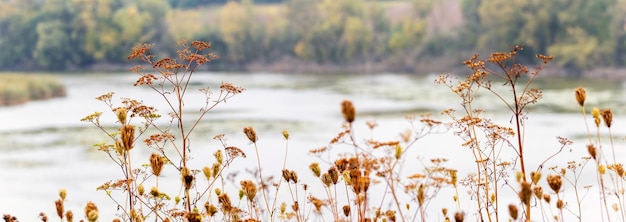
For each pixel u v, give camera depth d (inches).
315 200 158.4
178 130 1154.7
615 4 2677.2
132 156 855.7
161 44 3727.9
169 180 635.5
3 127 1316.4
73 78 2982.3
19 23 3964.1
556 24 2650.1
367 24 3683.6
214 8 4859.7
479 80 165.2
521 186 122.0
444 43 3216.0
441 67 3083.2
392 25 3801.7
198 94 1824.6
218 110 1539.1
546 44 2672.2
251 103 1708.9
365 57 3464.6
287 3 3681.1
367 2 3983.8
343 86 2234.3
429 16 3516.2
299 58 3629.4
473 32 3107.8
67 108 1696.6
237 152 155.6
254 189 151.2
